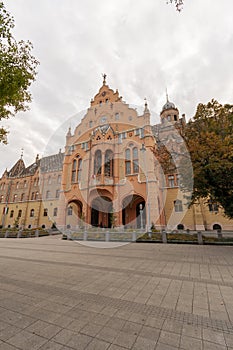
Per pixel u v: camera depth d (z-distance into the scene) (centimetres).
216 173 916
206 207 1870
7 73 516
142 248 974
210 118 1041
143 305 312
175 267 573
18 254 826
